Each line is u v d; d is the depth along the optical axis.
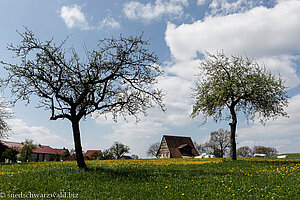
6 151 54.16
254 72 27.02
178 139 82.94
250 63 27.05
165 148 80.12
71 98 17.00
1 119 34.94
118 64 17.45
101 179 13.26
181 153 77.44
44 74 16.38
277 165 19.50
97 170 15.80
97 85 17.58
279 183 12.04
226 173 15.33
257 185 11.72
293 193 10.29
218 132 83.94
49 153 89.31
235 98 27.94
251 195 10.08
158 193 10.73
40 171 15.45
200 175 14.62
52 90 16.78
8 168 19.52
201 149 95.50
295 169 16.22
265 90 25.61
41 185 11.91
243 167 18.58
